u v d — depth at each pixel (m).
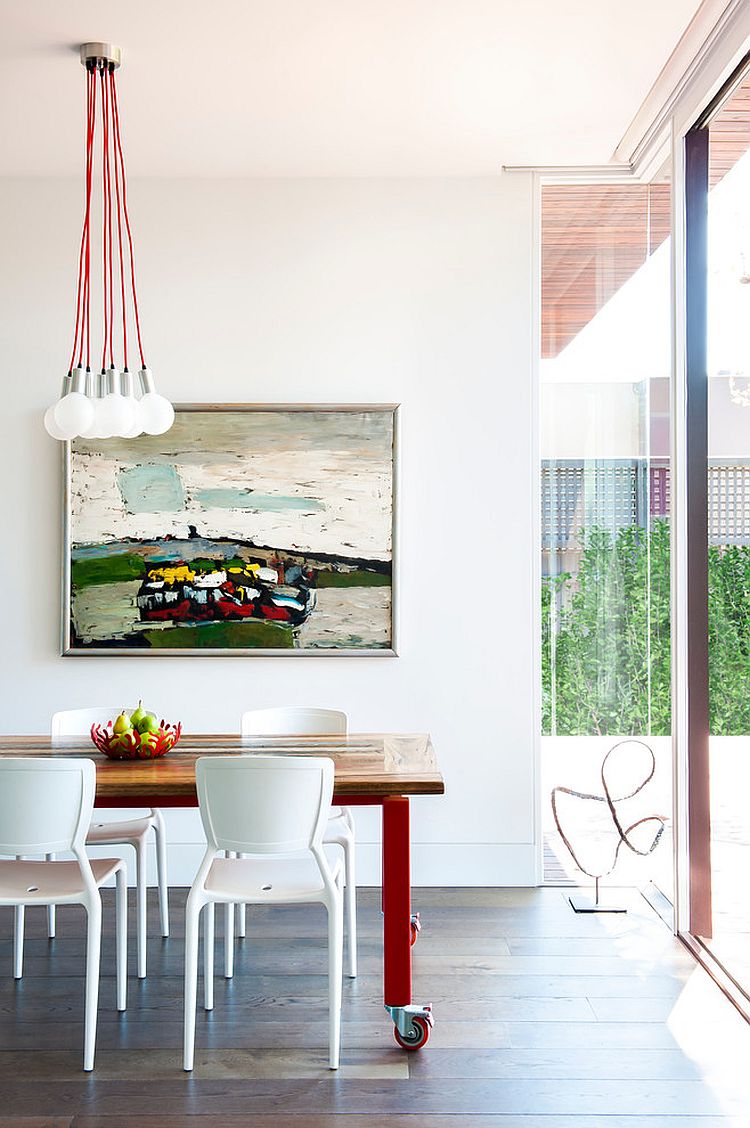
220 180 4.59
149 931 3.99
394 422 4.54
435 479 4.58
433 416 4.58
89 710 4.07
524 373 4.57
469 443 4.58
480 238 4.58
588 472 4.58
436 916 4.13
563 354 4.60
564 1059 2.91
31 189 4.57
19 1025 3.14
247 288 4.59
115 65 3.48
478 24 3.29
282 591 4.55
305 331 4.59
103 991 3.40
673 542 3.94
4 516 4.56
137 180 4.58
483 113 3.96
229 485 4.54
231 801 2.91
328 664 4.57
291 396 4.59
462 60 3.53
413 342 4.58
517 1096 2.72
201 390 4.59
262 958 3.67
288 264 4.59
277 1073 2.84
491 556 4.58
